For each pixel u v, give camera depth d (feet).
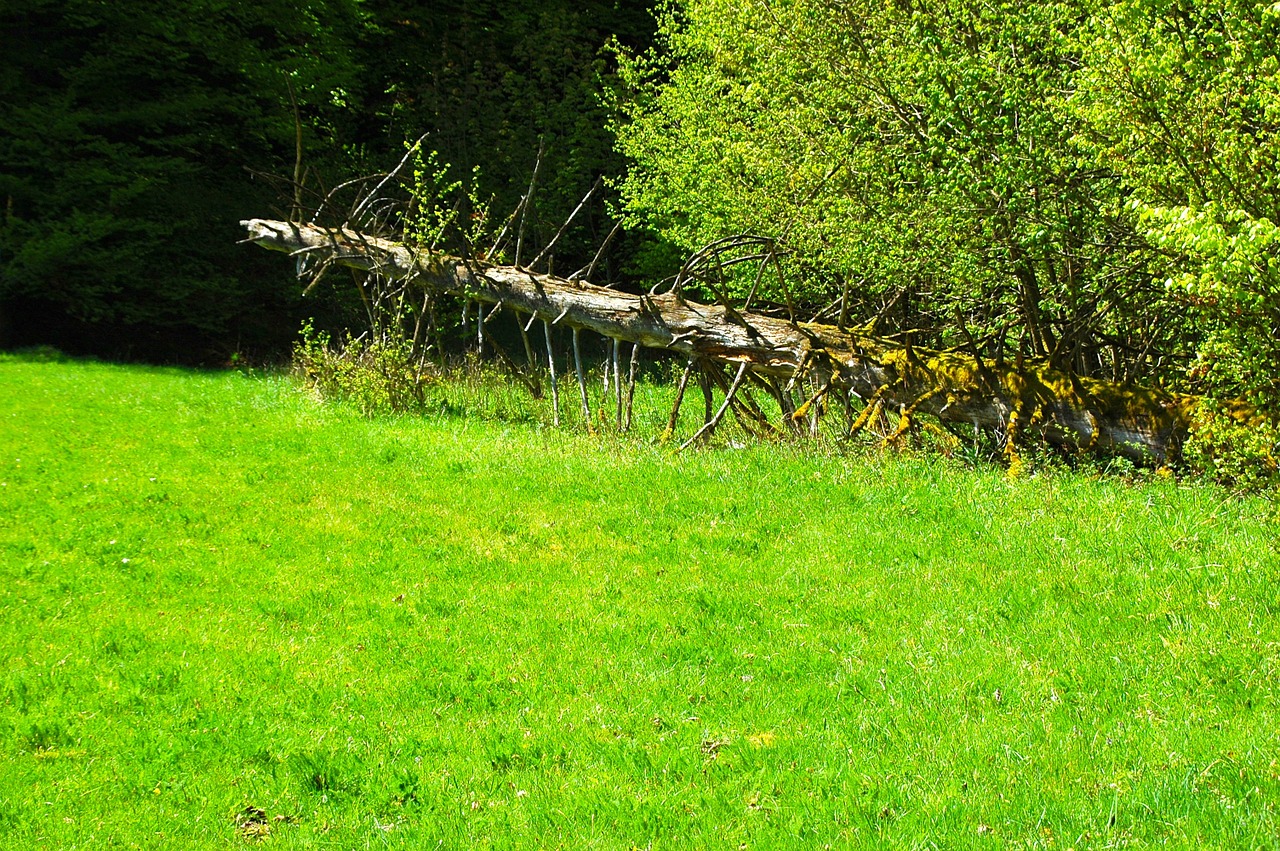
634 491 31.42
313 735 17.75
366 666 20.43
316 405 46.78
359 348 51.75
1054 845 13.69
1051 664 19.19
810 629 21.63
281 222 53.52
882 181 34.53
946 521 26.96
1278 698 17.10
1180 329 33.42
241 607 23.25
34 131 66.44
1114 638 19.99
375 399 45.52
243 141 76.33
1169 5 24.00
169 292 68.74
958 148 30.81
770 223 44.98
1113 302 31.37
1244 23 22.99
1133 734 16.51
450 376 51.29
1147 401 30.53
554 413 42.88
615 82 77.10
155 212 70.69
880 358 34.91
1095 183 29.71
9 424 40.50
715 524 28.30
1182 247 20.66
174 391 50.47
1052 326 37.60
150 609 23.11
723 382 39.63
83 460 35.55
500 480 33.27
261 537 27.81
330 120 80.53
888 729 17.26
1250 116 24.54
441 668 20.34
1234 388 26.86
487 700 19.04
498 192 78.48
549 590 24.32
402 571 25.54
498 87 83.35
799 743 16.97
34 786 16.22
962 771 15.75
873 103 34.58
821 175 37.78
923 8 32.63
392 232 51.83
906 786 15.34
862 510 28.37
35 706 18.71
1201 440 25.45
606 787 15.88
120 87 70.64
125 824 15.33
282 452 37.32
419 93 83.61
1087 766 15.70
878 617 21.97
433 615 22.93
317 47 73.87
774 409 45.83
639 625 22.16
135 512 29.84
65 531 27.99
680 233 58.39
